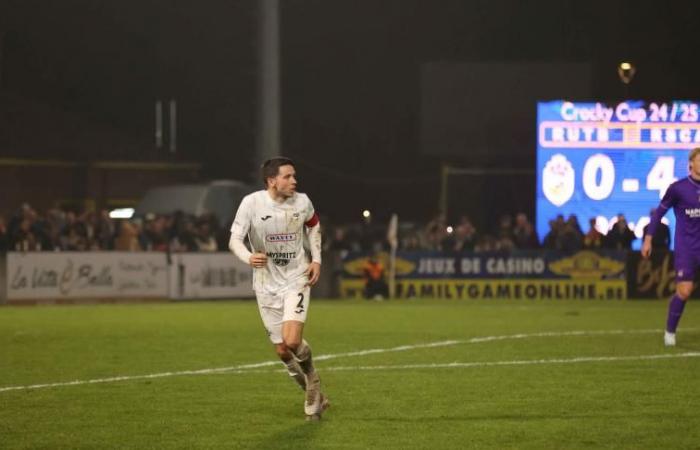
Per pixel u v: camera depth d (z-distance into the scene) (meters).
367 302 63.03
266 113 63.94
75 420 22.16
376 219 130.12
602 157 68.31
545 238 68.00
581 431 20.78
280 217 21.55
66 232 64.88
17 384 27.38
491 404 23.86
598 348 35.19
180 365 31.25
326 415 22.59
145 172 120.50
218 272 64.81
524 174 101.56
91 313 52.56
